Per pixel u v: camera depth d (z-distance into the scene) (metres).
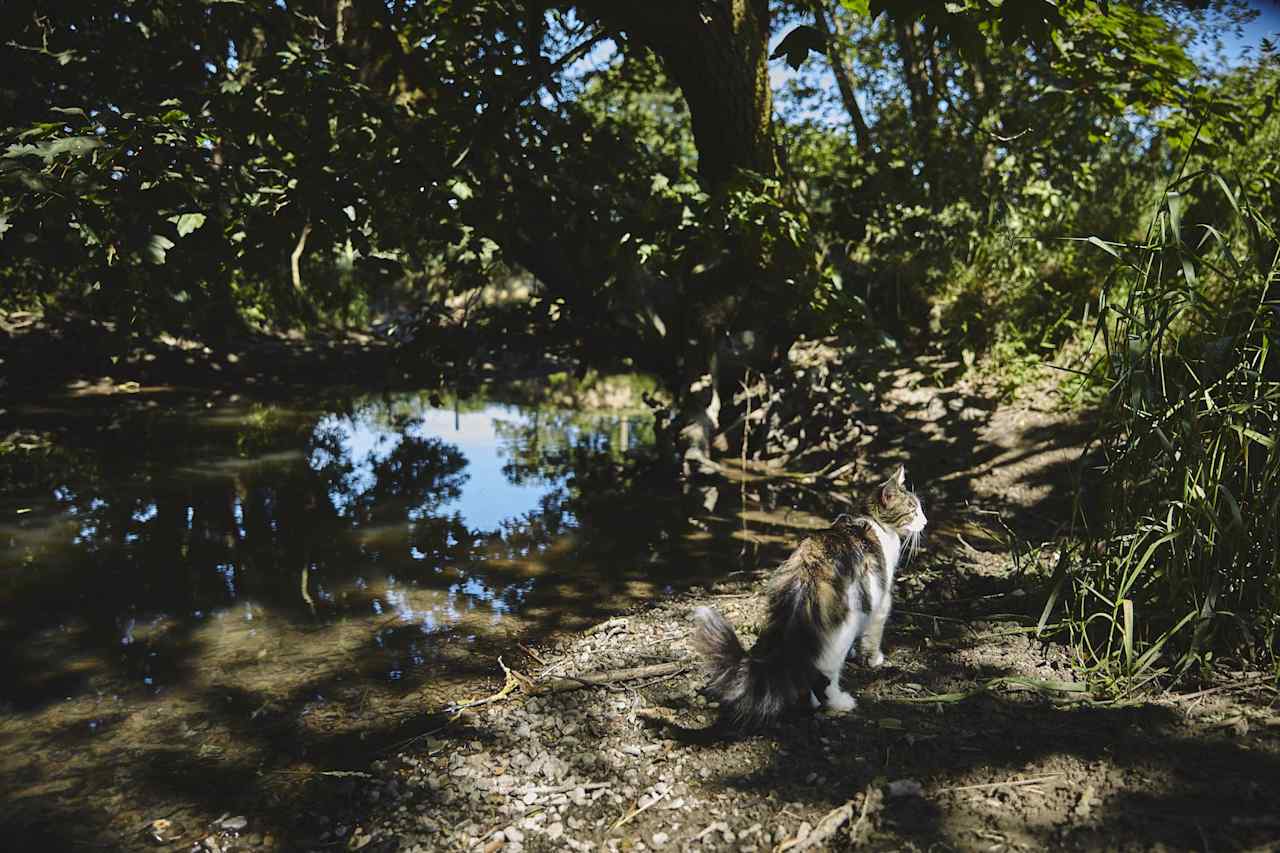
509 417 12.90
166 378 14.33
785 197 8.08
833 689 3.81
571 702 4.08
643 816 3.20
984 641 4.39
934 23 4.79
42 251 5.73
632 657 4.51
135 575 5.86
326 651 4.71
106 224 5.80
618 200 7.82
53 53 7.14
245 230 6.59
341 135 7.18
